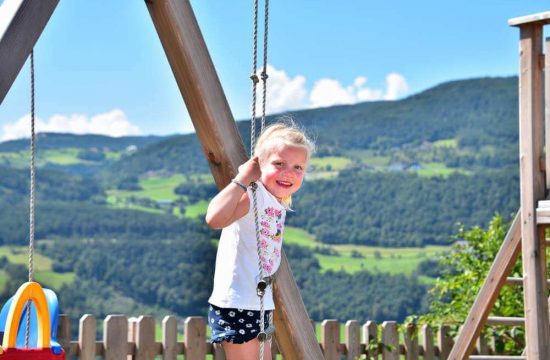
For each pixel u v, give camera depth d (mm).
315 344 5117
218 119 4871
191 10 4820
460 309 9844
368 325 8773
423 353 9203
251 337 4496
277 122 4781
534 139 7395
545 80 7395
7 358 4227
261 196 4547
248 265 4512
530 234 7340
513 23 7473
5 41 4074
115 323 7020
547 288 7402
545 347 7215
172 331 7398
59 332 6750
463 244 10523
